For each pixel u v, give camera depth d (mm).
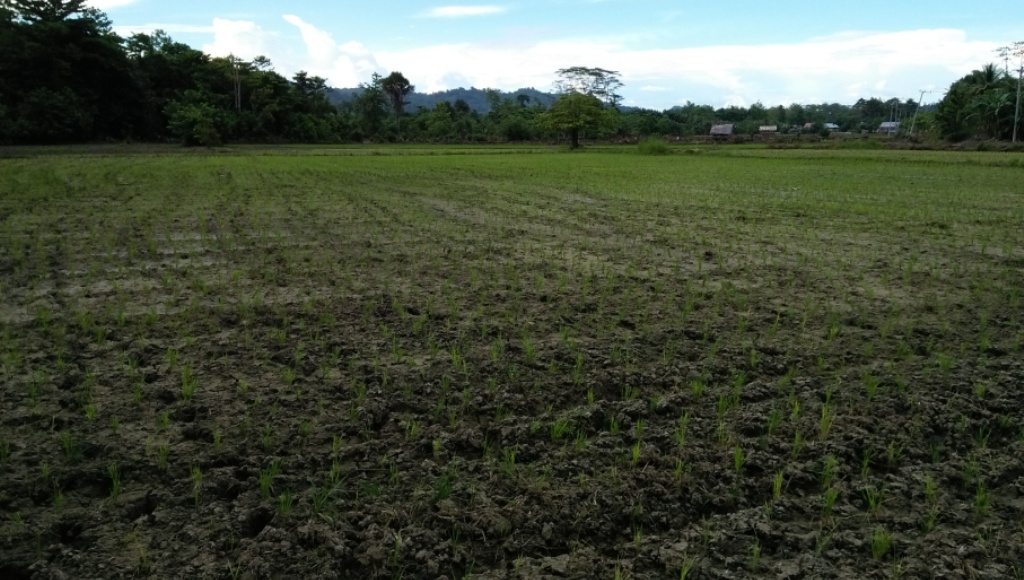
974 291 8391
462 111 107625
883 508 3789
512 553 3381
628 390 5242
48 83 56406
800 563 3289
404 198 17594
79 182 20391
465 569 3262
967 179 24688
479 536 3473
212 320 6785
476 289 8164
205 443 4324
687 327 6832
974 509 3781
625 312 7289
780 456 4309
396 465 4102
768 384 5438
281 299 7602
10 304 7309
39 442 4324
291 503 3717
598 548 3447
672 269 9469
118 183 20375
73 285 8141
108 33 62375
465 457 4305
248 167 28969
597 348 6191
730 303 7789
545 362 5805
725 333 6688
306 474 3984
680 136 91438
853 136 82125
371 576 3162
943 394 5273
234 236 11438
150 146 55062
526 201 17375
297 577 3125
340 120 84125
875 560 3318
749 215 14914
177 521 3535
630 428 4672
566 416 4762
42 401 4902
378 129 88938
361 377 5398
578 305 7547
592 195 19078
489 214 14750
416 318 6957
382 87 112250
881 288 8539
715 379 5551
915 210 15734
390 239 11422
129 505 3660
